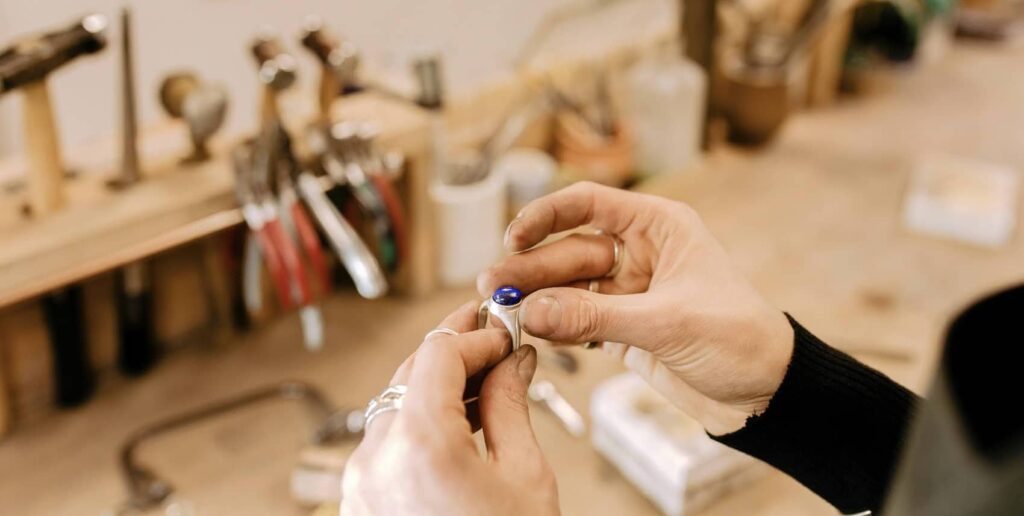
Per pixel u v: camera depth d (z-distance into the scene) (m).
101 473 0.89
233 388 0.97
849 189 1.36
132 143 0.87
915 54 1.77
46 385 0.93
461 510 0.52
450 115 1.18
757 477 0.88
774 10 1.58
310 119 0.97
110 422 0.93
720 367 0.63
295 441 0.92
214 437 0.92
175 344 1.00
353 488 0.53
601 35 1.48
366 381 0.98
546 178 1.15
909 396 0.63
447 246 1.07
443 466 0.51
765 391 0.63
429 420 0.52
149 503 0.86
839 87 1.73
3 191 0.87
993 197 1.25
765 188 1.36
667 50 1.40
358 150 0.94
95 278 0.93
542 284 0.65
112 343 0.97
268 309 1.03
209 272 0.98
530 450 0.55
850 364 0.64
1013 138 1.56
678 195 1.32
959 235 1.23
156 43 1.06
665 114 1.33
